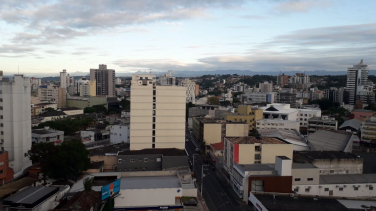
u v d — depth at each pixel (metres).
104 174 77.25
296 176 78.12
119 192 64.06
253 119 167.38
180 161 93.88
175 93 106.38
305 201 61.72
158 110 105.75
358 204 60.88
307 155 94.06
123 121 164.88
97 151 105.75
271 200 61.97
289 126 160.88
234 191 85.06
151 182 71.69
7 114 96.81
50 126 156.50
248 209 72.62
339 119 199.25
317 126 169.50
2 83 96.12
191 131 183.25
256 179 74.25
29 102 102.94
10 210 52.94
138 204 65.00
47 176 82.50
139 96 104.44
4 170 82.06
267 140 90.50
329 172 89.44
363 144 147.62
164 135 106.69
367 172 102.56
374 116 155.25
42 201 55.50
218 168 106.75
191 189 79.50
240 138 94.06
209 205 75.00
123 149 108.75
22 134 98.88
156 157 95.31
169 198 66.00
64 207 54.72
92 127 172.12
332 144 119.94
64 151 78.81
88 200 56.78
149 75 112.31
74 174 80.88
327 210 57.31
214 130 138.00
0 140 97.44
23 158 99.19
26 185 75.81
